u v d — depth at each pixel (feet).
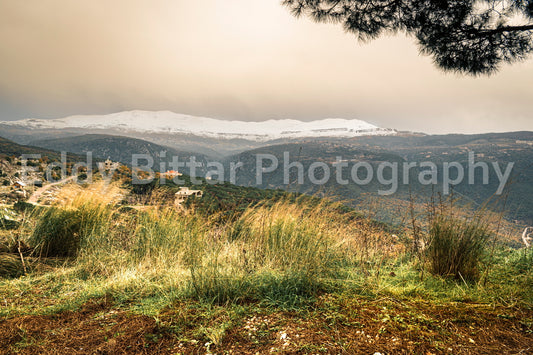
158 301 8.53
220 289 8.68
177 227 15.34
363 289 8.95
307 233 13.01
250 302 8.39
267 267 10.78
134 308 8.07
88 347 6.07
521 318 6.95
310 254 11.37
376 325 6.73
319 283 9.46
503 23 14.92
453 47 16.12
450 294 8.76
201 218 15.87
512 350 5.68
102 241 15.26
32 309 8.36
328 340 6.14
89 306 8.43
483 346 5.84
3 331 6.73
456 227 10.98
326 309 7.64
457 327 6.63
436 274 10.53
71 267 13.12
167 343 6.26
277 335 6.41
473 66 16.19
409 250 13.73
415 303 7.93
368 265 12.41
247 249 12.62
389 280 10.25
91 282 11.00
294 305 8.05
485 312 7.30
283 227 13.30
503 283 9.74
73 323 7.27
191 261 11.11
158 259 12.78
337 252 13.14
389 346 5.86
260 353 5.77
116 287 9.83
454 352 5.64
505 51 15.61
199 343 6.26
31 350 5.95
